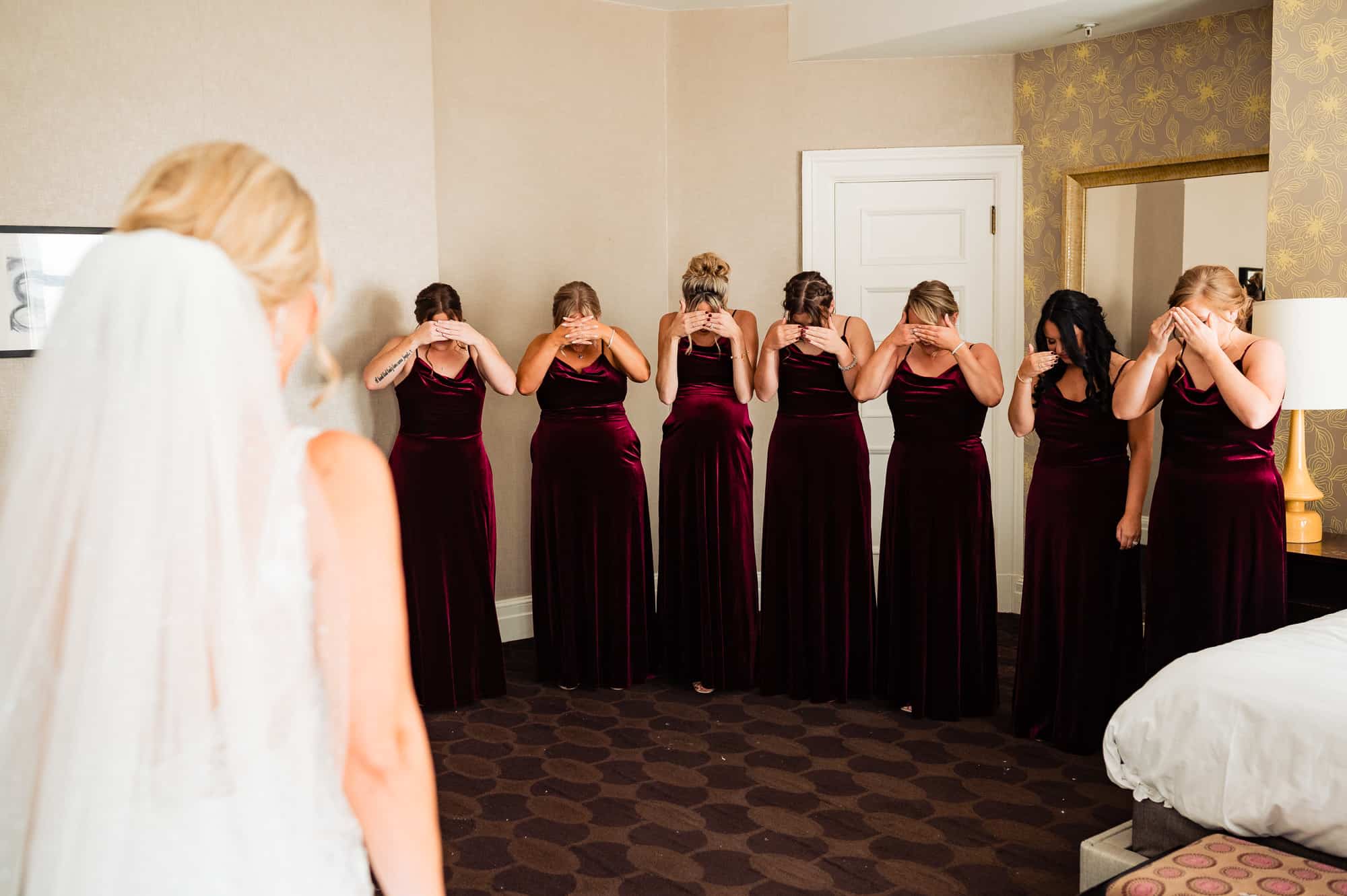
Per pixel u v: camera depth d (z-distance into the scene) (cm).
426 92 448
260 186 96
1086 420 355
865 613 420
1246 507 324
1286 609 329
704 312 413
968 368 377
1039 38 511
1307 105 391
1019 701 382
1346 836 208
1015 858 292
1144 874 200
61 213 364
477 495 423
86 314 89
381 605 96
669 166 562
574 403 435
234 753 87
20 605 88
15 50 354
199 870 86
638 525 443
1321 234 391
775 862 292
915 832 309
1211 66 476
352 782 97
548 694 443
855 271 559
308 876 91
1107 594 357
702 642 438
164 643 86
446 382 411
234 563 88
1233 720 229
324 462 98
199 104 389
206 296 89
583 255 543
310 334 104
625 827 315
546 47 525
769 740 385
